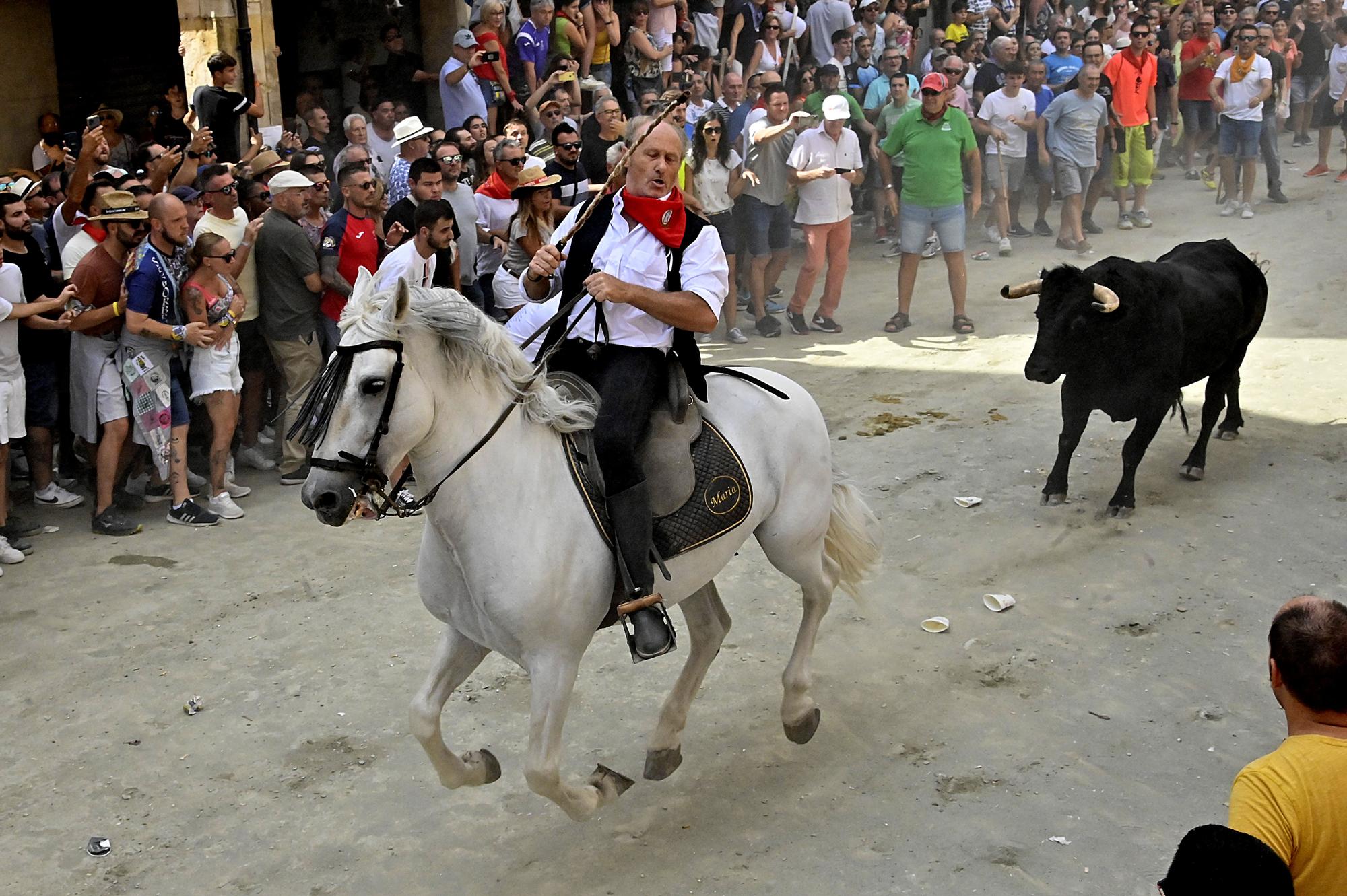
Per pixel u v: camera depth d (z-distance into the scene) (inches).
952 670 230.2
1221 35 768.3
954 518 297.1
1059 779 195.3
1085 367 286.4
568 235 177.2
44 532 300.7
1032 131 594.9
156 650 242.8
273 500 322.3
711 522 180.1
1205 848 90.9
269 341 327.3
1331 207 630.5
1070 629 243.4
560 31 518.3
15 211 285.1
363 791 197.5
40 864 180.2
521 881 175.2
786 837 183.0
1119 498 294.7
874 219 631.8
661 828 186.2
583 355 177.6
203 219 317.1
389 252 338.0
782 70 599.8
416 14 551.2
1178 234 592.7
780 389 200.1
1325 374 392.2
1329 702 104.0
